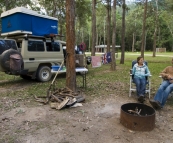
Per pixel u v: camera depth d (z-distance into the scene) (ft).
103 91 17.92
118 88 19.31
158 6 68.95
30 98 15.44
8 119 11.03
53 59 24.26
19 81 24.02
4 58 18.40
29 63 21.26
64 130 9.66
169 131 9.69
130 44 178.40
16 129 9.75
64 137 8.95
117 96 16.24
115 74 29.19
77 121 10.80
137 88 15.12
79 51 29.89
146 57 75.72
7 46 19.79
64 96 14.08
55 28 25.09
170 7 59.31
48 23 23.88
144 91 15.12
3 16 22.20
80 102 14.25
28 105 13.60
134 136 9.08
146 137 9.00
